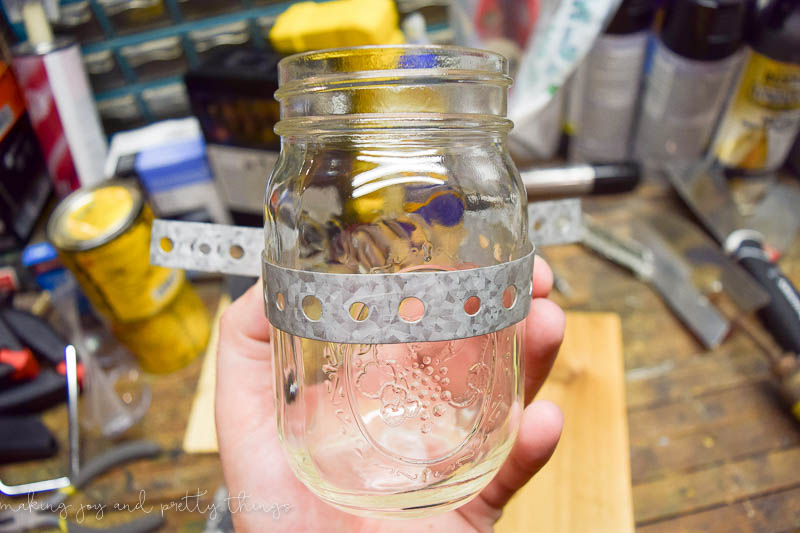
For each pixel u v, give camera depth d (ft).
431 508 0.63
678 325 1.19
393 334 0.52
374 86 0.56
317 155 0.62
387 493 0.62
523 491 0.90
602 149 1.58
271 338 0.68
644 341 1.16
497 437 0.65
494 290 0.54
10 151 1.25
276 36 1.20
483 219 0.64
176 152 1.30
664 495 0.91
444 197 0.62
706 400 1.03
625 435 0.96
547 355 0.76
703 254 1.27
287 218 0.62
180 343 1.14
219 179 1.31
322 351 0.66
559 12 1.20
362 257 0.66
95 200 1.04
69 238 0.96
